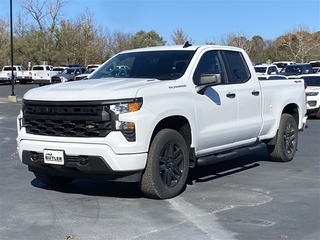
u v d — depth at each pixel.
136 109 5.88
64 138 5.99
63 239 4.98
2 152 10.64
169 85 6.41
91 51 61.47
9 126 16.06
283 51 57.91
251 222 5.49
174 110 6.34
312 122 16.92
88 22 62.22
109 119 5.82
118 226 5.36
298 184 7.37
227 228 5.29
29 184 7.49
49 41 64.62
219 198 6.52
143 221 5.53
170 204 6.21
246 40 54.47
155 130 6.36
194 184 7.36
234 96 7.49
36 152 6.28
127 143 5.82
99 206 6.17
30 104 6.34
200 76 6.93
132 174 6.01
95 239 4.95
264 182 7.50
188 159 6.68
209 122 7.00
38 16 65.69
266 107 8.38
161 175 6.30
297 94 9.30
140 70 7.23
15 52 64.88
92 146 5.82
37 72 46.97
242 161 9.28
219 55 7.59
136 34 62.00
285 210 5.96
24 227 5.38
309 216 5.72
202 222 5.49
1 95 34.94
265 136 8.50
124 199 6.49
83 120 5.91
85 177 6.18
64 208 6.11
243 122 7.72
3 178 7.94
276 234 5.10
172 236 5.03
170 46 7.66
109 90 5.95
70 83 6.75
